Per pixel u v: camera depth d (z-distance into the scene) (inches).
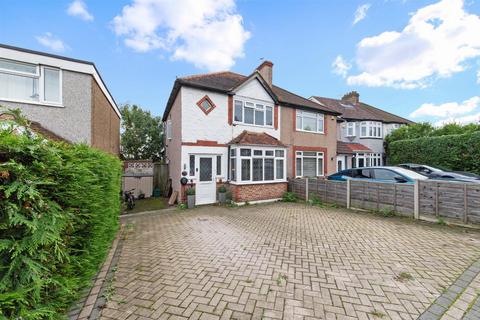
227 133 455.8
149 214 349.7
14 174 79.2
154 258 176.1
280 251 186.5
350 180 363.3
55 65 312.2
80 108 329.7
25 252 84.3
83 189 120.5
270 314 107.2
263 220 296.5
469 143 506.9
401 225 260.5
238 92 471.8
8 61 291.4
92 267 140.5
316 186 425.1
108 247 191.0
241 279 140.7
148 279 142.3
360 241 208.2
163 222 296.0
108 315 107.8
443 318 103.3
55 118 313.9
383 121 896.9
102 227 160.9
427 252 179.8
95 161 144.2
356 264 159.9
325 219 297.1
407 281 135.4
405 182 314.5
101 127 403.9
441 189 262.7
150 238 228.1
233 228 260.1
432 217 269.4
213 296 122.7
